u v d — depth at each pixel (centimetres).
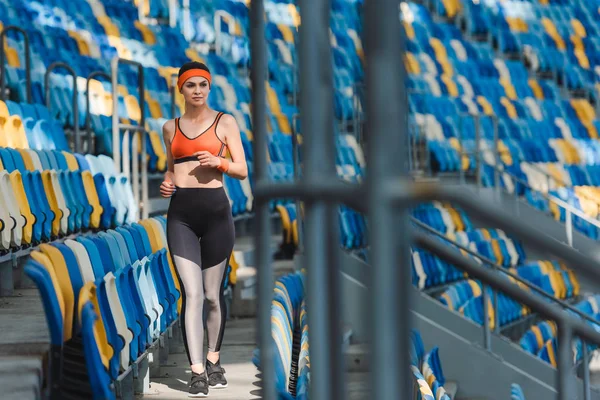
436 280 2273
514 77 4153
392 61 303
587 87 4425
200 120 1018
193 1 3347
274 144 2545
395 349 317
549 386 1744
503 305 2373
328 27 382
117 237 1021
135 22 2998
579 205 3303
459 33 4297
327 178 382
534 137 3769
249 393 1036
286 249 1978
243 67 3170
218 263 1030
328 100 381
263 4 455
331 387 401
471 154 2914
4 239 1152
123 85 2352
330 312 396
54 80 2036
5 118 1459
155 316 1063
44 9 2695
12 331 918
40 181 1305
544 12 4688
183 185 1011
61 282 746
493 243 2702
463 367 1764
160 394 1057
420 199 313
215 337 1052
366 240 333
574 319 548
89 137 1792
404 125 313
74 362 725
